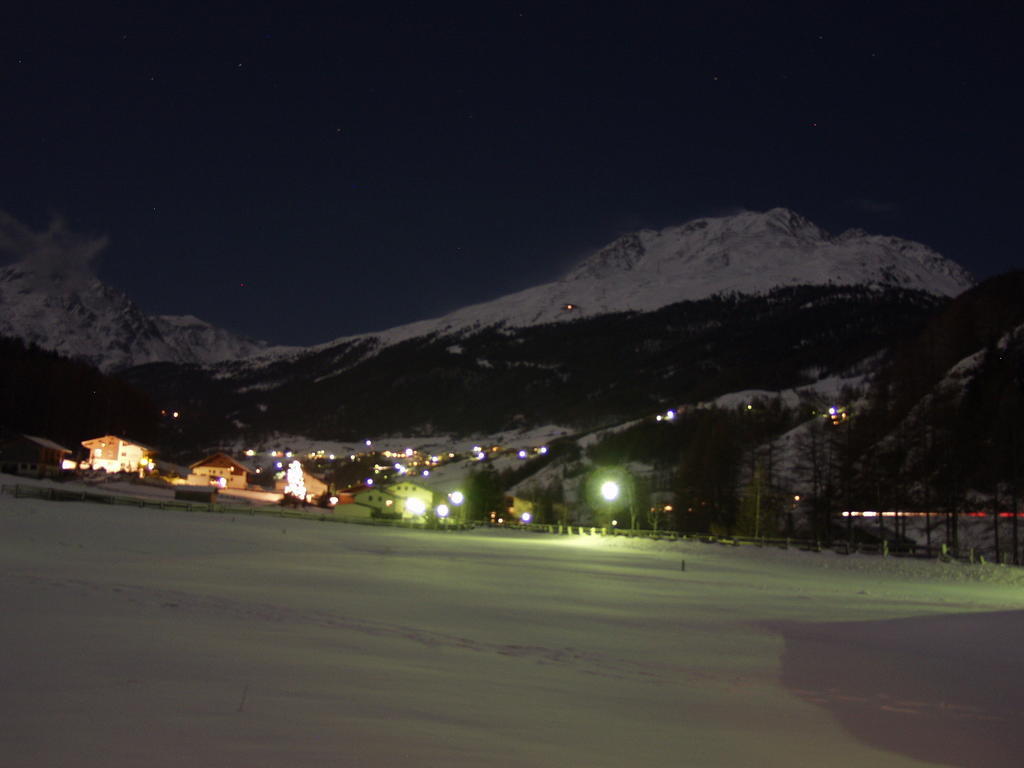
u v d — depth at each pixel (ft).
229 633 41.22
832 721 34.86
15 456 280.72
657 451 484.33
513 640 50.37
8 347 441.68
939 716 37.32
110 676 28.89
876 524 260.62
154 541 122.01
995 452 254.06
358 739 23.52
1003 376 300.40
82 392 393.50
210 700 26.48
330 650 39.01
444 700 30.35
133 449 351.67
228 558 104.01
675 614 73.05
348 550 142.51
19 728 21.86
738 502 290.97
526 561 140.67
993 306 383.24
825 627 68.90
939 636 64.69
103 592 53.26
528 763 23.02
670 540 221.05
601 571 126.00
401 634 47.60
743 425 365.61
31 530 115.85
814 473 257.75
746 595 97.96
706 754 26.81
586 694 35.24
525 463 547.08
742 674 45.62
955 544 209.15
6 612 41.65
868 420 300.20
